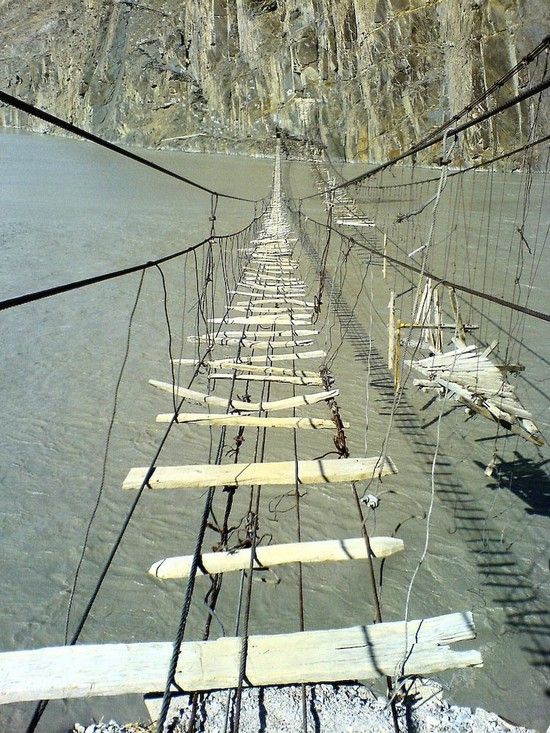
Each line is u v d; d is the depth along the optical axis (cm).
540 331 1195
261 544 621
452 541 632
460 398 668
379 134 4888
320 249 1950
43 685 267
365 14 4900
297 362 1045
